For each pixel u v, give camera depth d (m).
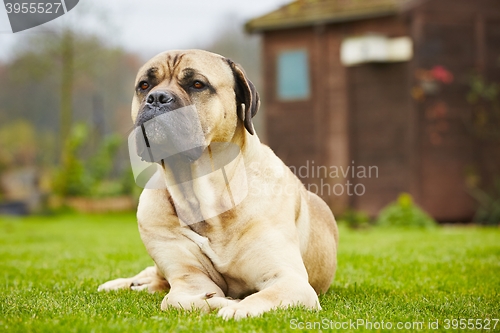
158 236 4.31
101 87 35.19
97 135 30.88
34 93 37.12
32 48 23.77
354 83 15.89
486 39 15.30
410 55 15.02
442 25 15.00
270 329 3.21
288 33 16.64
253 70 35.81
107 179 24.36
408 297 4.68
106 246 9.37
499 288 5.15
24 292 4.84
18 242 10.35
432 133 15.09
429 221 14.05
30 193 24.08
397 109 15.41
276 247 4.08
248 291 4.25
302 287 3.83
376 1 15.34
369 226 14.45
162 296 4.58
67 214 20.64
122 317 3.59
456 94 15.21
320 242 4.80
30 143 35.72
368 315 3.76
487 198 15.16
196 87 4.05
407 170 15.22
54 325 3.30
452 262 6.77
